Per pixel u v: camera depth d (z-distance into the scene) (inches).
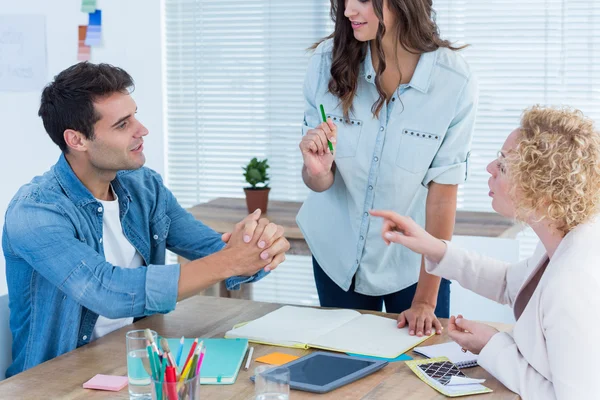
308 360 58.6
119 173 74.4
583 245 51.0
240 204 135.6
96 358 60.4
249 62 144.9
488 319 94.6
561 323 49.0
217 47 146.0
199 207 132.0
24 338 68.9
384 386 54.4
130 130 67.2
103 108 65.3
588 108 128.3
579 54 127.3
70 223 65.8
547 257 57.0
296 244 116.5
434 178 77.2
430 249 66.2
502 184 55.3
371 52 76.1
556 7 127.0
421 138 76.2
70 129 65.9
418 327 66.1
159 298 62.1
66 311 66.3
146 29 144.6
